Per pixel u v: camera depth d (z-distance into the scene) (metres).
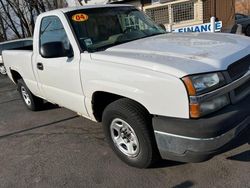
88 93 3.67
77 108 4.10
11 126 5.60
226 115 2.71
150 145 3.16
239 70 2.95
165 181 3.23
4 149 4.61
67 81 4.00
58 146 4.42
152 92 2.90
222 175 3.19
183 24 12.73
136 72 3.01
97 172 3.58
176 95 2.73
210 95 2.69
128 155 3.51
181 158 2.95
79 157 3.99
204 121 2.67
